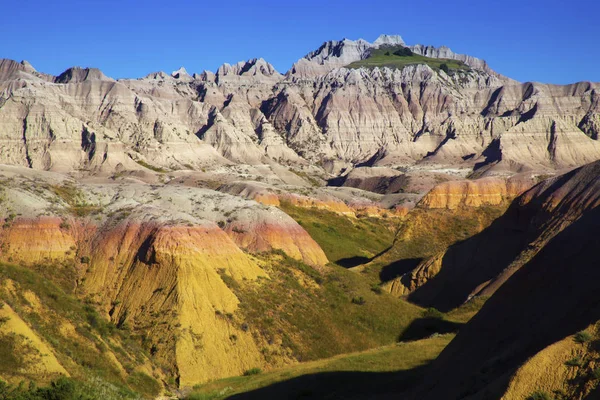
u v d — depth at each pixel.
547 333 33.72
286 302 71.31
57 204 76.75
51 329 52.12
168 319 62.31
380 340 71.25
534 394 29.11
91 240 72.88
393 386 48.25
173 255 67.56
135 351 57.88
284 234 85.56
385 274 103.62
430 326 74.44
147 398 51.91
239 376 60.12
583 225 40.34
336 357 64.00
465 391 35.41
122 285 67.50
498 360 35.00
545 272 39.12
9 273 55.69
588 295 33.78
